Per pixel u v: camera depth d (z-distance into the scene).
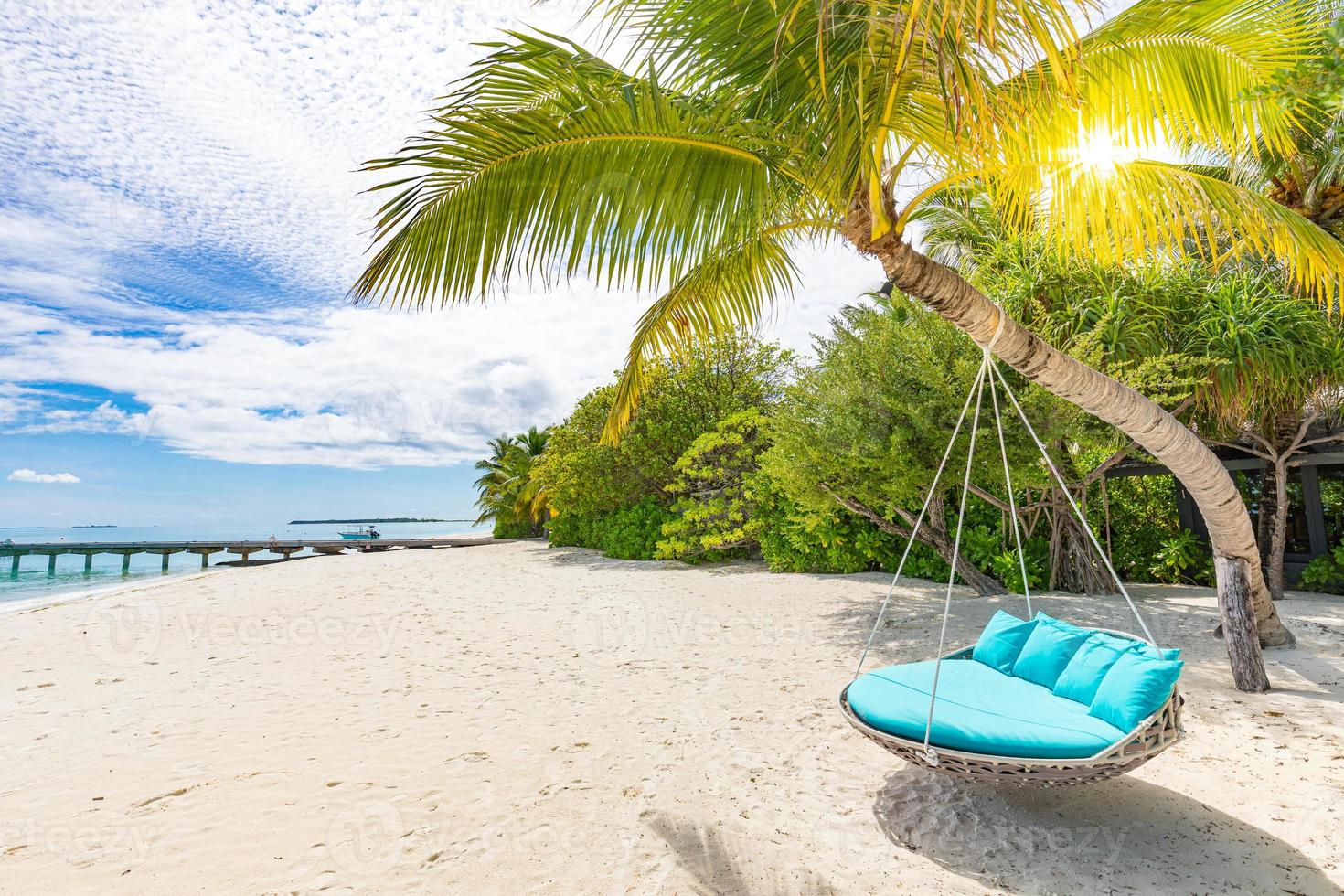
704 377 17.98
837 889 2.52
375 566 17.88
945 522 10.26
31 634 8.63
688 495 17.48
